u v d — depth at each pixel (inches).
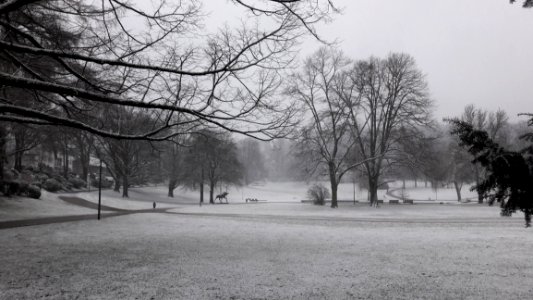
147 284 303.6
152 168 2498.8
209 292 282.4
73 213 1076.5
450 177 2418.8
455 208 1562.5
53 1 337.4
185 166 2431.1
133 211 1273.4
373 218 1070.4
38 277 323.3
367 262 406.3
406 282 317.4
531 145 139.7
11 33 346.9
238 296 273.0
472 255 452.1
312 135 1536.7
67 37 358.6
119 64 290.8
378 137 1747.0
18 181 1323.8
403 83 1529.3
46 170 2306.8
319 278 330.6
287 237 627.5
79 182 2288.4
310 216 1156.5
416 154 1513.3
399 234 681.0
